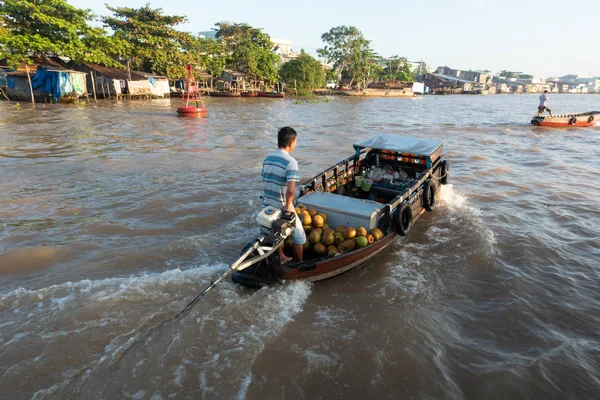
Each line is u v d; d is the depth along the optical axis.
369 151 8.82
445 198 8.80
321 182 7.05
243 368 3.58
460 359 3.80
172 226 6.90
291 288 4.89
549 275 5.44
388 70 103.31
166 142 15.82
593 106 57.19
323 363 3.69
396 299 4.79
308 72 62.50
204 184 9.48
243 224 7.04
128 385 3.36
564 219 7.59
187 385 3.37
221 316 4.31
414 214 7.01
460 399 3.34
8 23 34.31
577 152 14.70
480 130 21.48
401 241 6.55
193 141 16.25
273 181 4.64
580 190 9.52
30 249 5.84
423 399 3.32
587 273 5.52
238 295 4.74
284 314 4.41
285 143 4.59
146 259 5.67
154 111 29.22
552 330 4.28
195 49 53.16
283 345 3.91
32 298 4.57
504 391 3.43
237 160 12.48
